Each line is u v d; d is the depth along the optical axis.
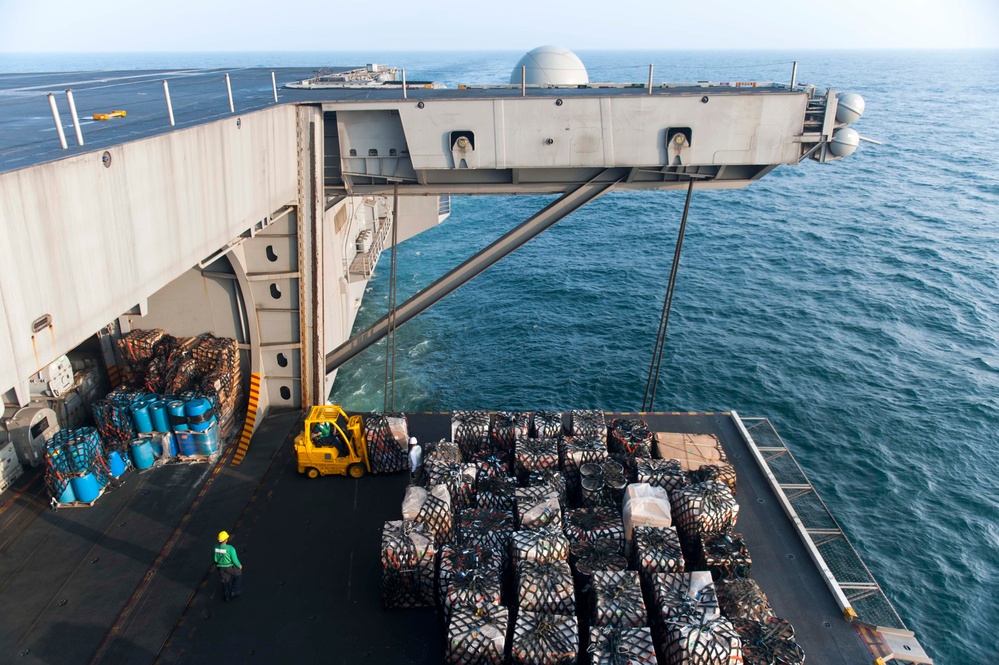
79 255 9.54
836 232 55.62
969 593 19.61
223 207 14.21
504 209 69.62
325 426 16.91
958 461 25.56
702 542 12.98
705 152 17.27
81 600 13.29
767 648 10.88
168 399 17.39
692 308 39.97
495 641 10.59
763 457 17.48
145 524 15.46
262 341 19.41
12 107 19.39
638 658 10.05
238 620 12.89
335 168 19.16
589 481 14.38
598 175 18.80
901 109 138.12
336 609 13.16
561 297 42.22
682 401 29.73
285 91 24.09
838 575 13.77
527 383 31.19
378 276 46.22
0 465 16.30
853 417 28.31
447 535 13.62
